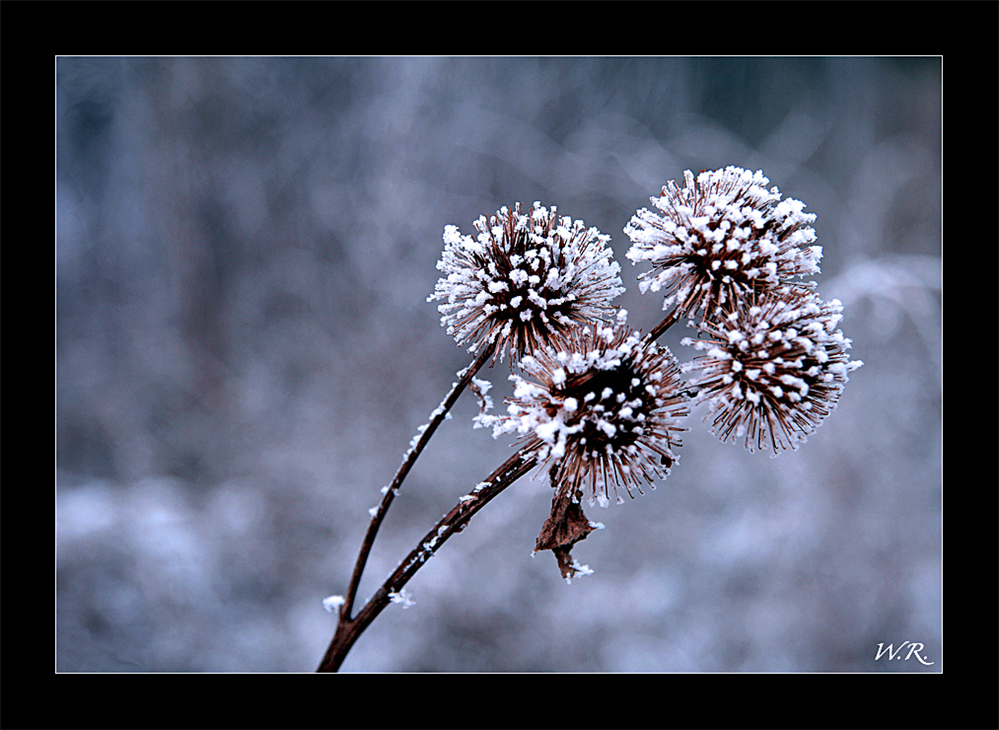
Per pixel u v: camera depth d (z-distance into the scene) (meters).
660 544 1.31
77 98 1.91
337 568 1.29
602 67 2.18
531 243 0.53
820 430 1.28
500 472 0.53
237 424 1.58
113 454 1.53
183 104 1.94
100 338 1.77
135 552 1.22
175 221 1.90
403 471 0.53
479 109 1.96
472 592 1.21
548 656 1.13
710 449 1.46
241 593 1.25
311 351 1.71
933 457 1.27
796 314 0.51
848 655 1.10
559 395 0.52
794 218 0.52
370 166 1.89
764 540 1.23
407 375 1.58
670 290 0.52
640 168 1.90
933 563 1.15
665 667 1.09
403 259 1.73
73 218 1.89
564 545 0.52
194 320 1.85
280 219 1.93
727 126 2.50
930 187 1.73
